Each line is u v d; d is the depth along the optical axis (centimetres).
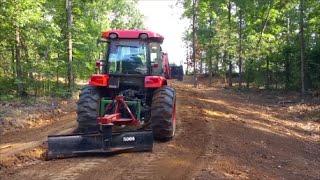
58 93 2175
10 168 822
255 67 3325
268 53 3173
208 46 3650
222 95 2709
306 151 1159
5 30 2008
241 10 3312
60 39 2303
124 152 913
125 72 1051
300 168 962
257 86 3400
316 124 1633
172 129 1007
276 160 991
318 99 2384
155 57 1073
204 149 952
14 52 2172
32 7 2028
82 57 2547
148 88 1045
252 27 3391
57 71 2264
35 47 2134
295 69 2906
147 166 804
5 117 1422
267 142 1170
